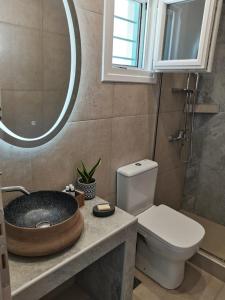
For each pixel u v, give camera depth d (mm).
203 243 2076
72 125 1369
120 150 1712
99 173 1609
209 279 1812
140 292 1680
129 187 1678
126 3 1635
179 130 2244
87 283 1626
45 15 1136
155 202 2217
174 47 1643
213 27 1408
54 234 959
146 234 1646
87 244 1052
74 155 1426
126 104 1652
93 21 1312
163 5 1558
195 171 2512
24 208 1150
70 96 1307
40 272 893
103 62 1412
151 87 1812
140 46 1741
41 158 1271
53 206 1208
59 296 1617
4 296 489
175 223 1696
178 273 1687
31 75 1149
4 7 1013
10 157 1151
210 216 2486
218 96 2252
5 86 1074
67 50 1248
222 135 2297
